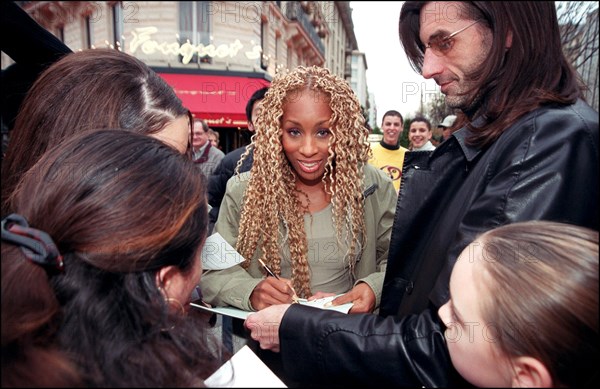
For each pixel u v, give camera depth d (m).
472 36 0.69
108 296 0.52
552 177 0.60
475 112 0.78
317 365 0.74
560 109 0.65
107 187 0.53
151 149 0.59
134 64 0.95
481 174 0.69
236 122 4.02
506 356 0.53
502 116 0.70
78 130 0.85
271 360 1.08
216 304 1.14
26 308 0.48
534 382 0.51
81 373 0.47
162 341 0.53
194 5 4.46
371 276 1.14
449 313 0.62
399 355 0.66
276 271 1.24
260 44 4.61
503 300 0.52
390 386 0.68
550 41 0.65
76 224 0.51
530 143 0.63
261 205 1.19
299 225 1.23
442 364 0.63
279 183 1.18
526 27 0.64
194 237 0.60
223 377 0.62
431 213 0.88
